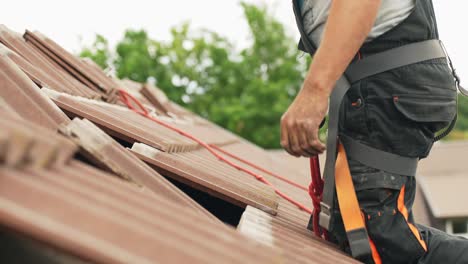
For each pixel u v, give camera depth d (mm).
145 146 2443
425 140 2322
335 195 2354
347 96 2320
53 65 3756
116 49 33062
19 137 1098
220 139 7453
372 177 2277
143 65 31828
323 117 2133
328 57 2074
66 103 2557
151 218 1302
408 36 2293
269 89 28125
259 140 27375
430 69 2303
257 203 2492
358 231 2236
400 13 2287
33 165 1208
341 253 2318
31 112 1971
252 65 32312
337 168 2316
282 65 31016
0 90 1989
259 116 27766
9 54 2857
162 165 2412
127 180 1771
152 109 5309
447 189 16188
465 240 2381
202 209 2029
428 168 17406
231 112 27922
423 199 16281
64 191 1146
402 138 2281
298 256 1877
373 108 2273
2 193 1010
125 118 2996
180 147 2934
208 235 1403
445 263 2332
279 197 3422
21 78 2150
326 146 2330
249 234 1945
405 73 2277
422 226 2588
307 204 4137
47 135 1418
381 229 2262
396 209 2281
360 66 2295
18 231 945
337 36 2066
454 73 2484
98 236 1021
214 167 2982
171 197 1977
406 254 2279
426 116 2271
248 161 5512
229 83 32500
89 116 2559
